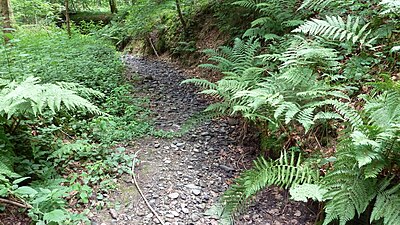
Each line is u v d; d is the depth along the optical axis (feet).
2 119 11.15
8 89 10.53
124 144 15.10
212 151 14.96
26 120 12.64
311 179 10.27
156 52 35.29
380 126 9.17
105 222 10.14
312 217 10.55
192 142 15.75
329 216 8.50
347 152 9.00
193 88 23.49
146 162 13.79
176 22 33.91
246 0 22.99
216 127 17.25
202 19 31.40
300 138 12.85
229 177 13.03
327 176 9.30
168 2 31.58
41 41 22.49
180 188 12.14
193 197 11.65
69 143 13.29
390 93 9.53
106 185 11.71
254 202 11.44
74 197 10.82
